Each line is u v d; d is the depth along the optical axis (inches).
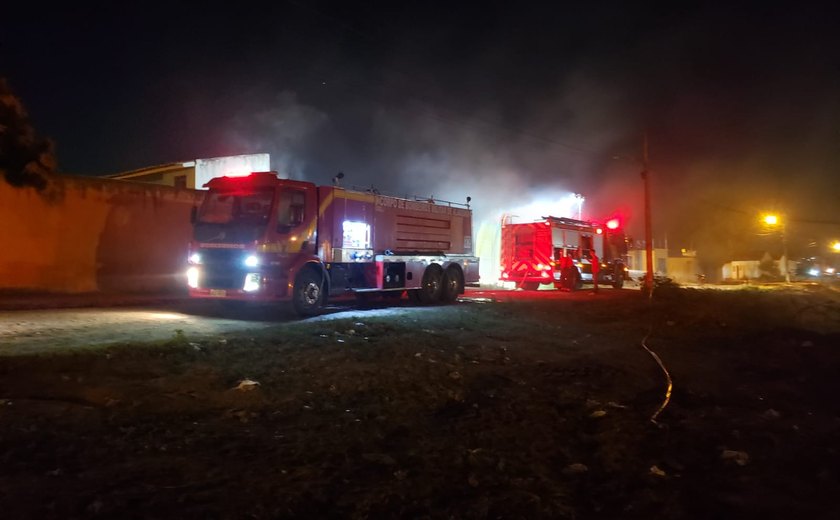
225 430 243.3
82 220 733.3
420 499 185.9
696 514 182.5
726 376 385.7
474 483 199.0
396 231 710.5
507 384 344.2
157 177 1224.2
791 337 547.2
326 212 613.9
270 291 552.4
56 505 166.6
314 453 220.5
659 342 510.0
